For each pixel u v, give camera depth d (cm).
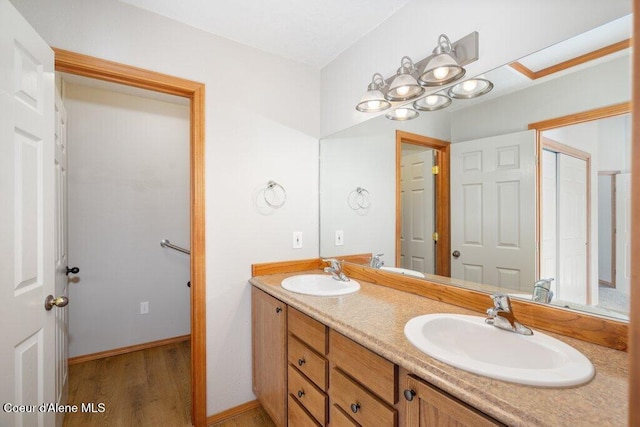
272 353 163
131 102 267
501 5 118
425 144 152
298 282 182
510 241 120
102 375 224
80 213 244
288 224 207
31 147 113
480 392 68
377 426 95
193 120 175
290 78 209
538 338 94
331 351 118
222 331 180
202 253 173
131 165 266
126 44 153
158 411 184
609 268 94
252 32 179
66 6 140
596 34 96
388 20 166
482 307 121
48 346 124
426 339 93
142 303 270
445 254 144
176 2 153
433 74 133
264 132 197
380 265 177
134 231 267
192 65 172
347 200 199
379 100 156
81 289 245
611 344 90
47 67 124
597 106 97
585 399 64
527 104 114
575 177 102
